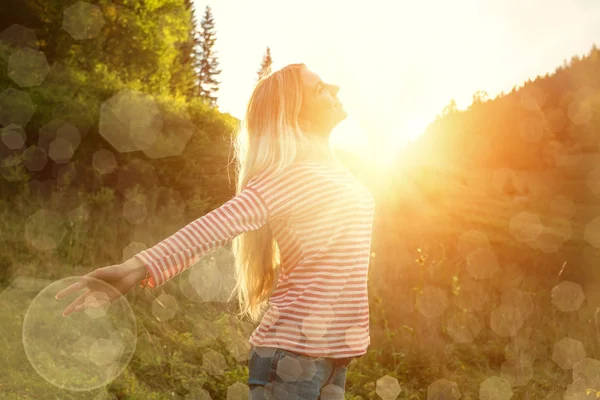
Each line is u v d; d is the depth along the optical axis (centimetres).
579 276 722
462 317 513
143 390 360
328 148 205
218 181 1038
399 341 475
